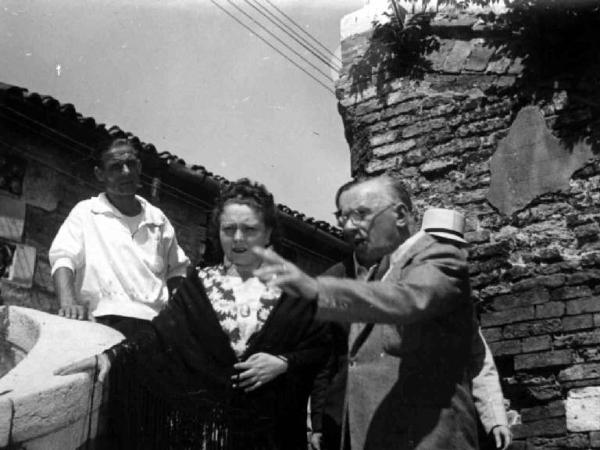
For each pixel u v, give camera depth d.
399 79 8.31
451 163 7.78
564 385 6.64
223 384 3.21
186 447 3.11
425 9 8.27
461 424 2.60
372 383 2.68
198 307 3.36
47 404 2.82
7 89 8.96
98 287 4.53
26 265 9.61
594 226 6.95
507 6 7.81
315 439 3.31
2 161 9.54
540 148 7.39
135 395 3.12
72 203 10.40
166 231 4.92
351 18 8.81
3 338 3.77
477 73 7.95
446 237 3.36
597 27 7.40
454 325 2.67
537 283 7.02
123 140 4.84
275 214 3.53
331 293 2.32
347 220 2.97
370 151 8.30
